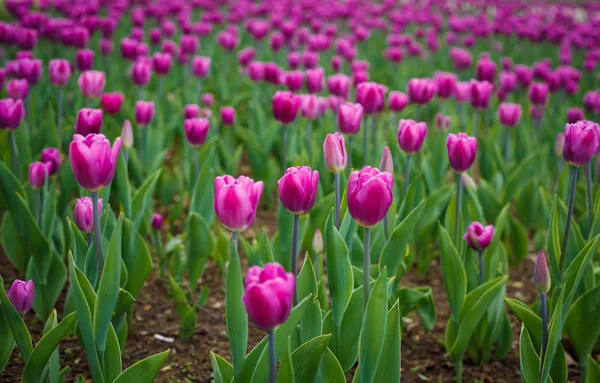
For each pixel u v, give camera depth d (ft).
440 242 10.32
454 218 11.75
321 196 13.94
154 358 7.61
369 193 7.06
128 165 14.99
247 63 24.91
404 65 31.07
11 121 12.28
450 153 10.53
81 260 9.95
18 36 22.79
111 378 8.14
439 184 14.98
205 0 37.52
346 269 8.15
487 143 16.58
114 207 15.28
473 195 12.10
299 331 8.65
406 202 11.87
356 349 8.86
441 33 43.86
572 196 10.09
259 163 17.13
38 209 11.43
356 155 16.12
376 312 7.28
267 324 6.02
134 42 22.72
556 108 24.99
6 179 11.51
